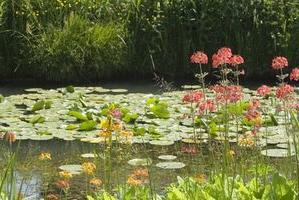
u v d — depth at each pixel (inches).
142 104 413.7
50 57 507.8
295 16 536.1
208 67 530.6
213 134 324.2
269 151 302.5
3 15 516.7
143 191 199.5
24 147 328.2
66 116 380.8
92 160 305.4
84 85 499.2
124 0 546.3
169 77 530.9
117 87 487.8
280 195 179.9
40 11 529.3
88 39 515.2
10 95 456.8
